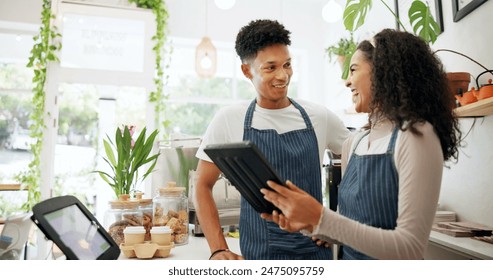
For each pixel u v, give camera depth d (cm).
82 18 392
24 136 387
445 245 151
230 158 82
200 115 459
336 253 148
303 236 120
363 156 99
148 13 407
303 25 475
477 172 189
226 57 471
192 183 183
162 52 418
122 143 169
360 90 104
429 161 79
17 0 376
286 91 126
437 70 91
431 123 86
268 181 81
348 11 218
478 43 190
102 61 396
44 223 80
